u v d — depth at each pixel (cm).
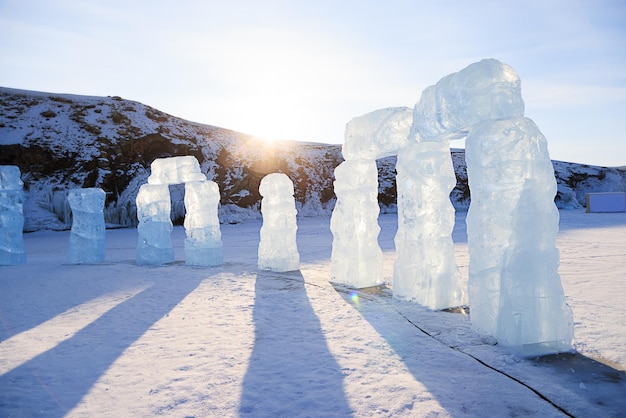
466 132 631
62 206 3250
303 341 570
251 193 4156
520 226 501
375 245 954
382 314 699
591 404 363
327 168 4897
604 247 1466
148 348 556
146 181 3662
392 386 416
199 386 430
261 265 1224
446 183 738
